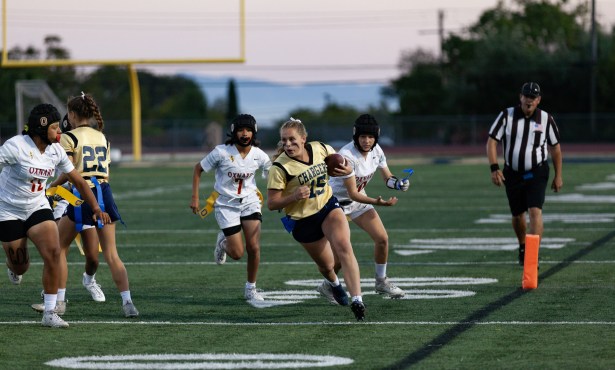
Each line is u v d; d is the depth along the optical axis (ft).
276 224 101.71
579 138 298.15
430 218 106.22
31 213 47.96
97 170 52.03
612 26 358.02
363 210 56.18
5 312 53.11
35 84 239.50
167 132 314.55
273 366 39.78
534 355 41.29
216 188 57.72
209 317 51.34
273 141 336.08
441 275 65.72
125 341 45.11
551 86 334.85
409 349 42.80
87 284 56.65
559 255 74.49
